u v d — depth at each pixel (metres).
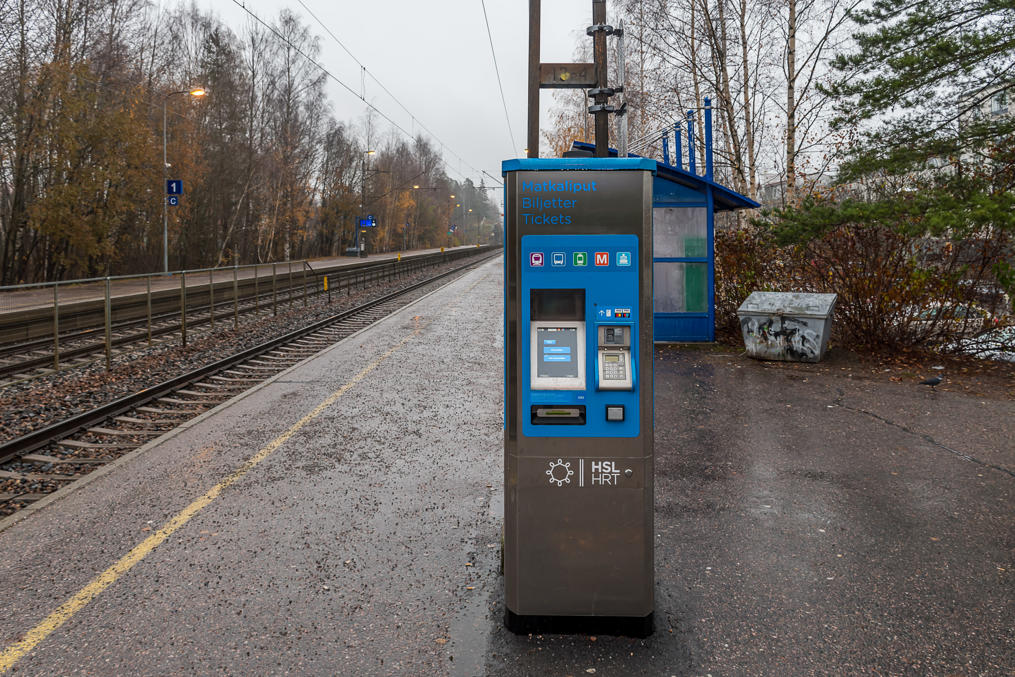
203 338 16.20
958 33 11.36
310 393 9.53
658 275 13.40
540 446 3.46
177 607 3.81
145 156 33.06
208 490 5.70
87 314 13.98
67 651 3.40
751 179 19.39
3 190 32.53
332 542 4.66
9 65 29.14
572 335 3.51
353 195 78.19
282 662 3.30
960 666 3.23
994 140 11.33
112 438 7.72
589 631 3.53
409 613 3.75
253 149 53.56
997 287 11.16
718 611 3.74
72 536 4.78
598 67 5.42
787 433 7.19
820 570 4.19
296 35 56.00
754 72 19.66
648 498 3.46
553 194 3.42
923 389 9.18
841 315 11.86
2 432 8.02
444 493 5.61
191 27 54.44
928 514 5.04
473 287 32.34
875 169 11.82
